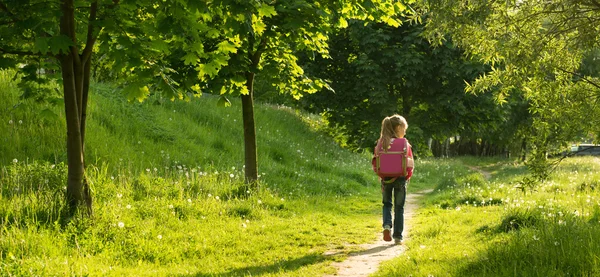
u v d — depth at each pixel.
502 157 54.31
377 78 27.67
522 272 4.88
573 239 5.75
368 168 25.81
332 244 8.66
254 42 11.83
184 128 20.42
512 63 8.61
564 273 4.80
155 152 17.14
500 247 5.91
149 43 7.04
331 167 22.59
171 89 7.50
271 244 8.45
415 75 27.48
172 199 11.79
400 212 8.22
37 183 10.56
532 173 9.95
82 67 8.10
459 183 18.38
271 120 28.19
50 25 6.46
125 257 7.05
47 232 7.31
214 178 14.32
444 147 55.16
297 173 18.84
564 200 12.05
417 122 30.02
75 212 8.16
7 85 16.25
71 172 8.23
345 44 29.69
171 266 6.82
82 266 5.99
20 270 5.43
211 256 7.54
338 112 30.05
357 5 10.76
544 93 9.34
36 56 8.20
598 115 9.20
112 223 8.33
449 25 8.55
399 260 6.44
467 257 5.99
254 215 11.30
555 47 8.95
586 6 8.40
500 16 8.47
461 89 27.83
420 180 25.50
